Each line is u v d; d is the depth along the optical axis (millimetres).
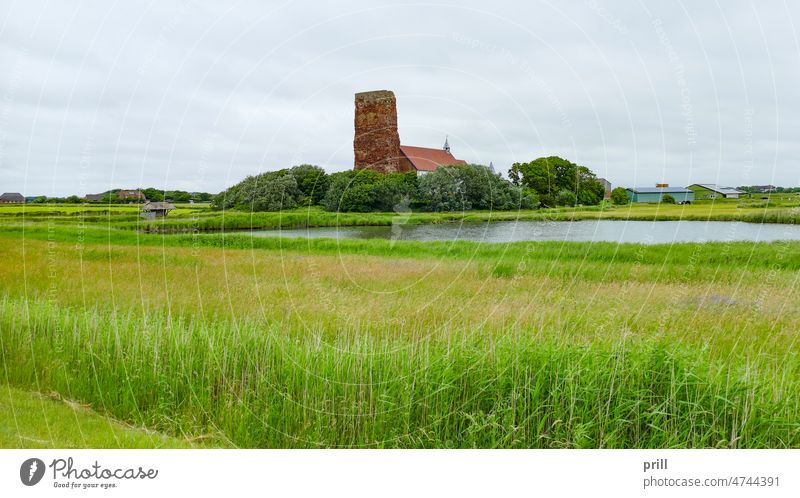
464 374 6250
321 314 10367
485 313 10188
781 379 6441
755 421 5711
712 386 5957
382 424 6047
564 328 8531
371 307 10992
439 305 11195
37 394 6875
